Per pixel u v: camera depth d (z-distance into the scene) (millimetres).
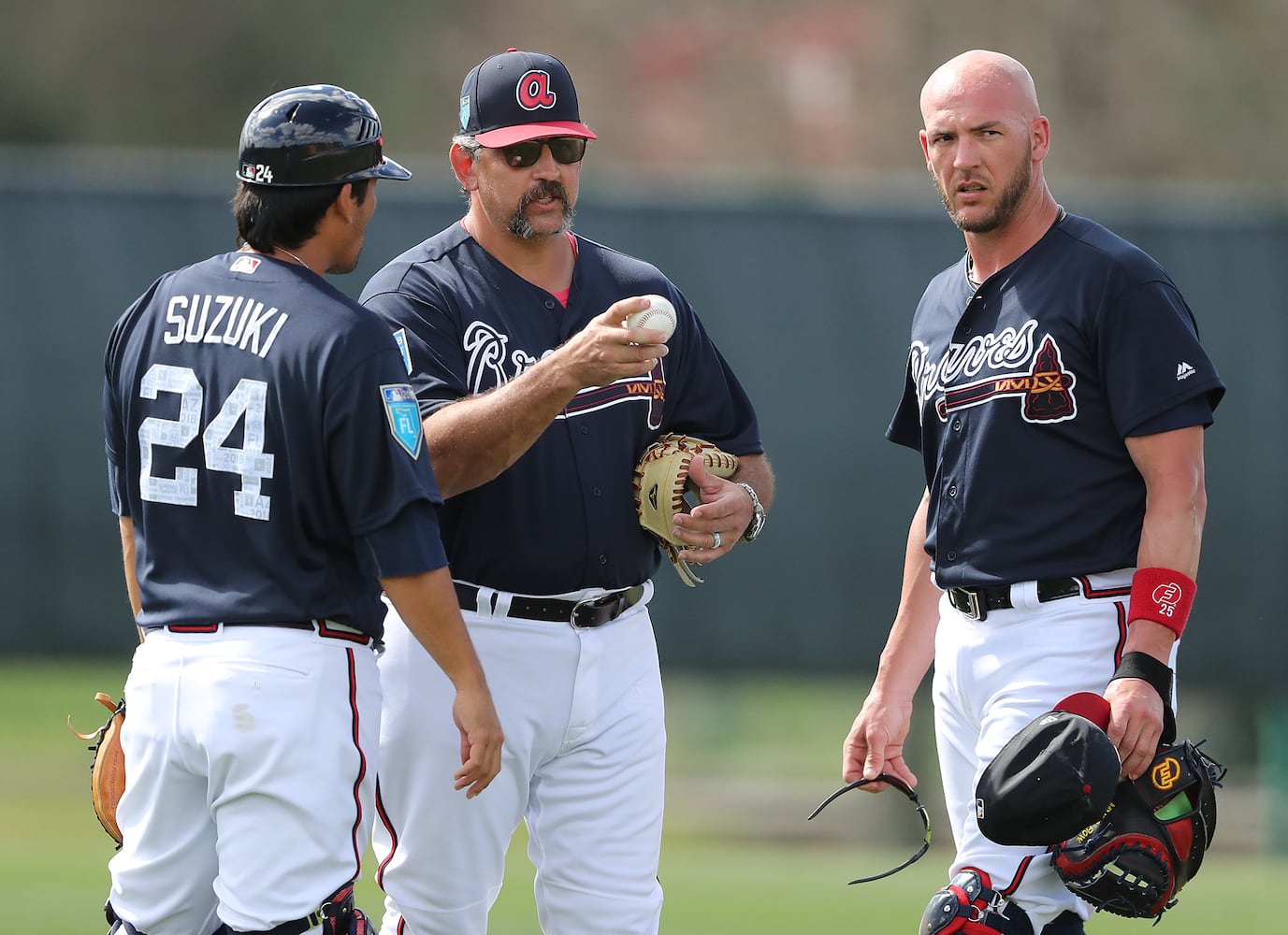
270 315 12711
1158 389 13523
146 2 76375
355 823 12867
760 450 16391
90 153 75812
